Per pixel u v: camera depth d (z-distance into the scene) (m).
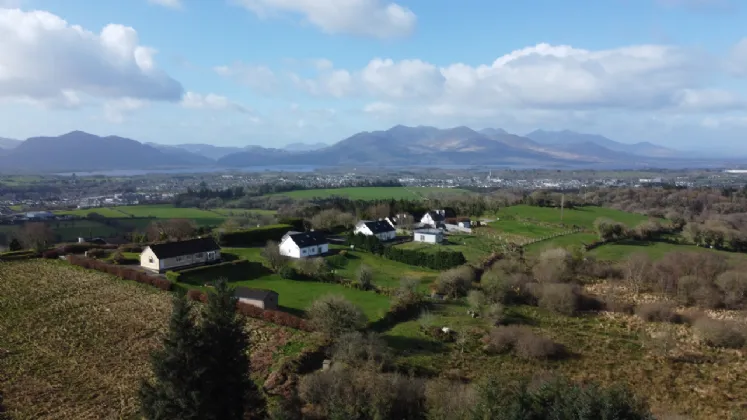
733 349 65.94
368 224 127.62
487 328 69.62
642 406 35.66
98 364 53.09
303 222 140.25
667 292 90.06
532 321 75.00
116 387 48.53
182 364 37.16
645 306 79.12
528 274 93.81
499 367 57.94
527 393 35.75
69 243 117.19
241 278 86.06
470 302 77.38
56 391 47.59
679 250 115.56
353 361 52.72
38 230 123.25
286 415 38.56
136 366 52.75
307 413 42.81
